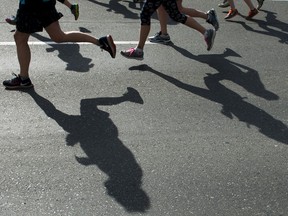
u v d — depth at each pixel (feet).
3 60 21.80
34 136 16.22
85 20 27.32
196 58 23.17
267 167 15.15
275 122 17.85
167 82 20.51
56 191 13.60
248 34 26.76
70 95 19.02
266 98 19.62
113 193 13.62
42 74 20.62
